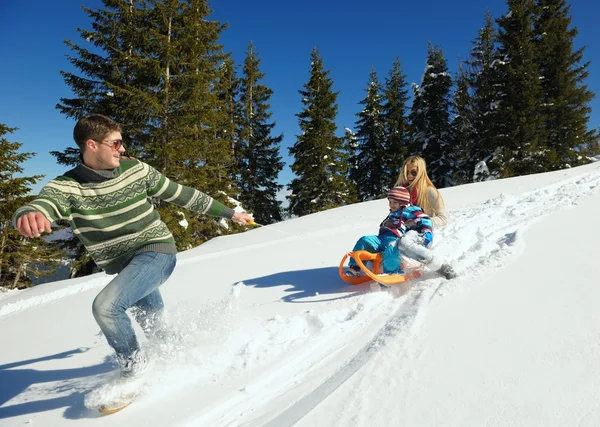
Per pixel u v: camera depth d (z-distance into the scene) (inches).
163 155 524.7
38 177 525.0
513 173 863.1
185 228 543.8
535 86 896.9
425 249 119.6
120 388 75.7
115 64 535.5
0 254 511.8
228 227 641.0
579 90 984.9
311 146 978.7
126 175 82.4
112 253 83.7
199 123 576.1
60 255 555.2
